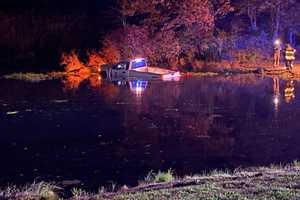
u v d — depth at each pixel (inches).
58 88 1167.6
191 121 762.8
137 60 1444.4
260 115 803.4
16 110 858.1
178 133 682.8
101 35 1817.2
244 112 831.7
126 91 1101.1
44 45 1824.6
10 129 706.8
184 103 928.9
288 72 1470.2
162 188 384.8
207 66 1601.9
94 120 770.2
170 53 1649.9
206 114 818.2
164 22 1681.8
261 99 965.2
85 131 693.9
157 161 546.3
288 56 1502.2
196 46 1683.1
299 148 594.2
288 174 404.2
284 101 937.5
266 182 377.1
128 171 507.5
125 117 795.4
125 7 1696.6
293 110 840.9
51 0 1941.4
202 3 1663.4
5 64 1696.6
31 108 877.8
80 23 1879.9
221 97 997.8
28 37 1828.2
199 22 1669.5
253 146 607.5
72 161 546.3
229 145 612.7
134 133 682.8
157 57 1654.8
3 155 571.8
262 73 1485.0
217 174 444.1
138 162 541.6
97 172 504.4
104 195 374.9
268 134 668.7
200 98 989.2
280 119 766.5
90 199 365.4
